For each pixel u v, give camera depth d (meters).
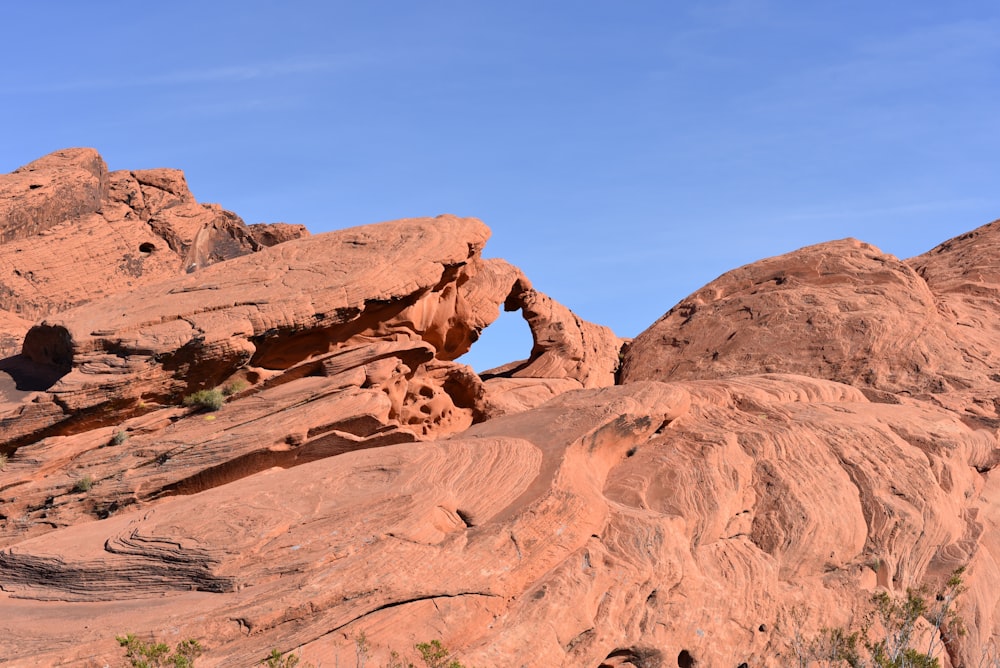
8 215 39.56
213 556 20.36
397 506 21.83
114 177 45.25
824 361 38.00
